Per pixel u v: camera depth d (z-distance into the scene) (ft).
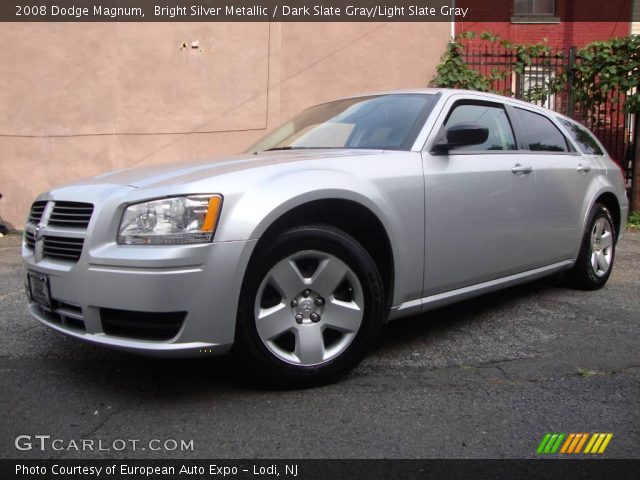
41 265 9.68
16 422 8.71
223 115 31.12
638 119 31.09
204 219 8.61
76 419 8.80
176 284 8.42
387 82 31.86
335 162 10.24
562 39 40.60
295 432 8.39
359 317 10.05
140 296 8.43
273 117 31.37
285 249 9.29
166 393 9.70
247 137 31.32
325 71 31.45
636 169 31.27
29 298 10.66
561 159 15.20
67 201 9.66
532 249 13.79
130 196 8.93
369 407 9.21
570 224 15.26
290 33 31.17
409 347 12.11
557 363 11.18
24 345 12.19
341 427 8.55
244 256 8.75
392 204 10.44
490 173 12.44
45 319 10.09
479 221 12.11
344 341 10.02
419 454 7.83
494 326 13.57
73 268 9.04
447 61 31.55
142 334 8.84
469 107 13.09
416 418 8.85
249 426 8.57
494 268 12.67
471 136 11.17
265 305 9.44
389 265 10.58
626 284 17.80
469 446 8.04
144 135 30.76
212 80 30.94
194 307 8.53
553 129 15.81
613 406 9.29
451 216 11.50
